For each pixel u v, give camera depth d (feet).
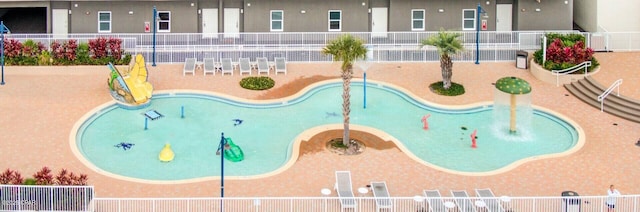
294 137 113.19
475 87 133.18
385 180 98.07
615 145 109.19
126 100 122.21
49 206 84.38
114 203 86.12
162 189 93.66
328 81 134.72
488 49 144.46
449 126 118.52
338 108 125.39
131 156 105.60
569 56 133.69
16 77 133.80
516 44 144.77
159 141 111.04
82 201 84.48
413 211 86.28
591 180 97.91
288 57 143.84
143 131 114.52
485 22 154.40
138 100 122.62
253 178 97.55
